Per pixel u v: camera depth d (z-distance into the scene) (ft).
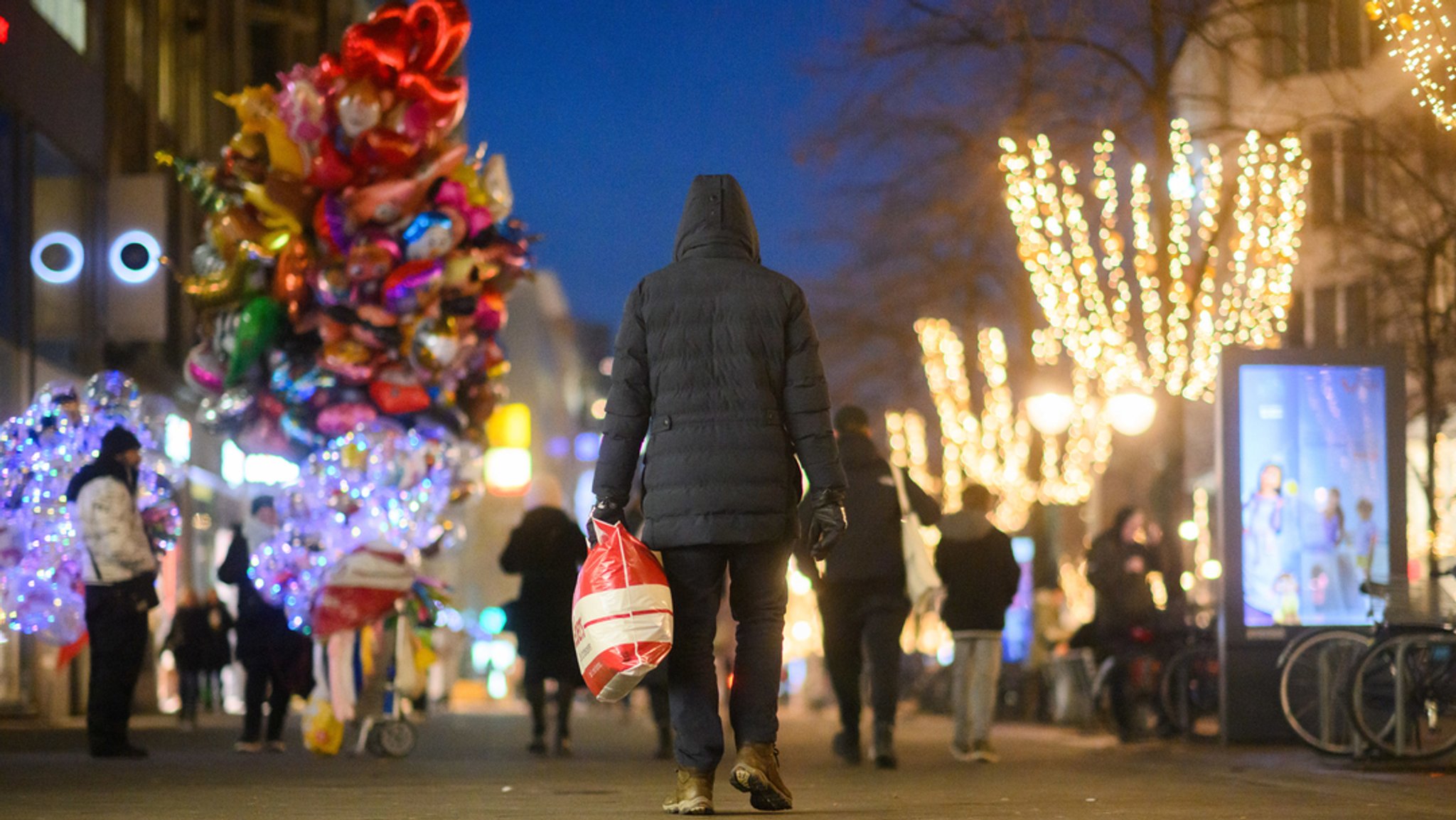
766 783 29.99
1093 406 111.24
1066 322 85.25
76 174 103.19
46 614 54.03
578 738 76.64
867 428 49.60
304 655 59.77
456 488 59.72
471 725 93.91
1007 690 105.19
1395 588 48.08
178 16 131.34
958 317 129.80
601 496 30.04
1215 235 81.30
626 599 28.94
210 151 139.13
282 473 61.05
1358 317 85.81
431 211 56.80
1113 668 67.26
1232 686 58.29
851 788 40.06
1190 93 78.13
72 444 53.62
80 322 102.17
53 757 54.95
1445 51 55.16
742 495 29.43
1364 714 47.85
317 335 57.98
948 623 53.72
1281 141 73.72
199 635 92.43
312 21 167.63
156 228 86.17
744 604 30.25
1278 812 32.45
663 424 29.86
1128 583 67.87
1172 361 81.97
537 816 31.58
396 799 37.06
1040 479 117.91
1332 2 69.41
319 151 56.08
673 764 52.60
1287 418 57.77
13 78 90.74
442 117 57.21
